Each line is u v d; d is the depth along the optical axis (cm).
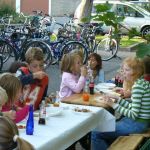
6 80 306
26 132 289
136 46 210
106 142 379
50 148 279
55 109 353
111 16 233
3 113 289
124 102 373
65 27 1297
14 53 1018
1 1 1989
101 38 1246
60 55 1051
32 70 381
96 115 358
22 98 350
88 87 434
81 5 1364
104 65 1118
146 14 1678
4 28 1173
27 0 2539
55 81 866
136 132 362
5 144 187
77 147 433
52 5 2669
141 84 358
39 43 1027
